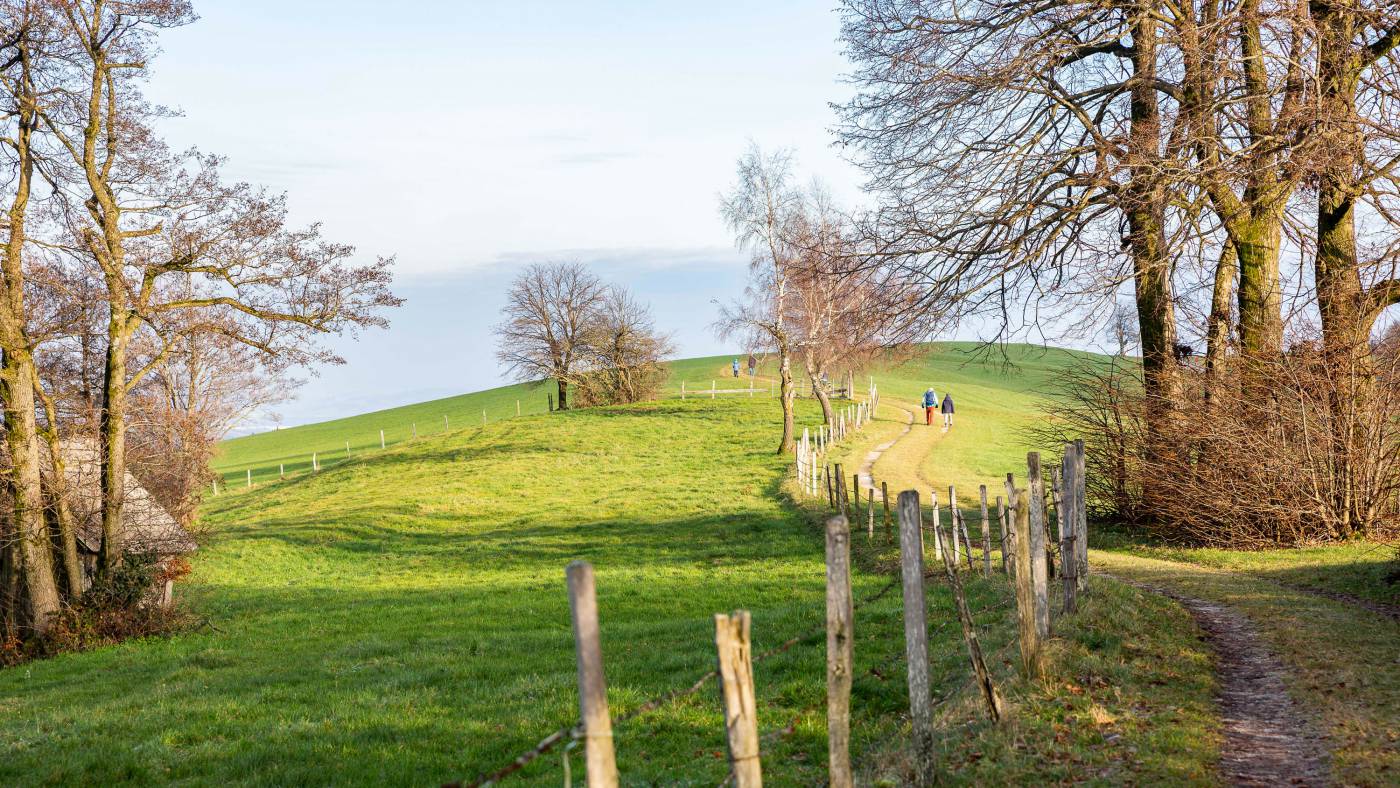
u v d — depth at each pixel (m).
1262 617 13.97
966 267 24.33
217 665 20.27
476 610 25.47
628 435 65.81
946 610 16.75
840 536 6.70
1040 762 7.97
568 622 22.84
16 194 24.94
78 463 26.78
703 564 30.50
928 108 24.03
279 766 10.99
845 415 67.75
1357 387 21.45
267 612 28.03
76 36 24.89
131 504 28.52
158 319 27.02
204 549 40.28
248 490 68.75
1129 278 22.83
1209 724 8.98
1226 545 22.31
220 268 26.67
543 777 9.84
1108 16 23.80
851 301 26.05
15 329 24.77
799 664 13.51
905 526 7.55
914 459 49.69
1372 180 21.05
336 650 20.30
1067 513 13.23
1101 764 7.92
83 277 26.30
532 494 49.59
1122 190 22.14
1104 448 26.58
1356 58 21.89
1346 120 19.56
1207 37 21.12
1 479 25.08
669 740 10.58
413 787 10.07
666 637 17.92
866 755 8.87
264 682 17.02
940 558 23.34
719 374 109.56
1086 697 9.72
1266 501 21.81
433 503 48.53
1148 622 13.25
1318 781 7.42
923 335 24.62
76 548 26.81
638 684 13.62
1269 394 22.38
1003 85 23.14
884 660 13.12
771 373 106.00
